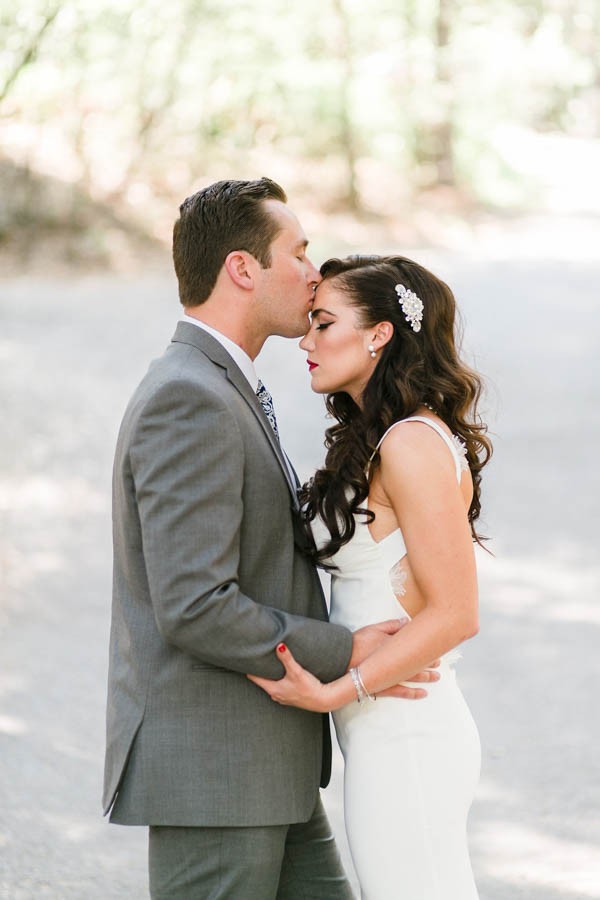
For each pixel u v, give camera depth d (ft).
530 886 11.75
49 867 12.05
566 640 18.88
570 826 13.03
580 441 31.58
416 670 8.16
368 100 79.87
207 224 8.34
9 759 14.49
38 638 18.83
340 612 8.64
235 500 7.78
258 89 69.72
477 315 49.24
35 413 31.86
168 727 8.13
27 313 45.70
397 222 73.87
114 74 61.21
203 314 8.47
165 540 7.67
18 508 25.39
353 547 8.52
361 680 8.04
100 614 20.06
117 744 8.29
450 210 79.10
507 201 85.05
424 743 8.45
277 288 8.41
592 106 116.57
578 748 14.98
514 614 20.13
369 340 8.52
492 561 22.85
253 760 8.14
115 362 38.32
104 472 28.19
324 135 74.18
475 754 8.76
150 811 8.13
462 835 8.63
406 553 8.43
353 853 8.64
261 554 8.18
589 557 22.97
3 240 57.88
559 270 61.41
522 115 107.55
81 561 22.72
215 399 7.77
